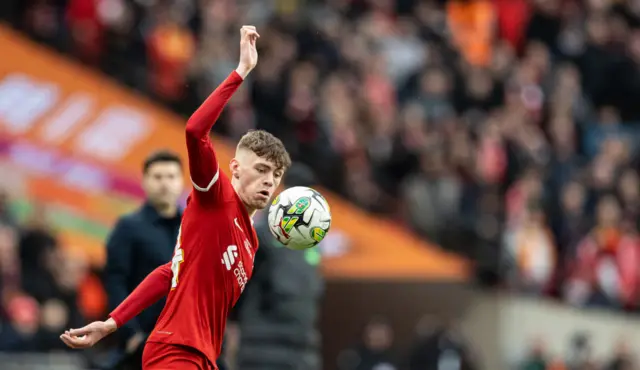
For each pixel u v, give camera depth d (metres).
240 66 24.67
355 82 70.56
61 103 60.78
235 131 62.50
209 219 24.77
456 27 82.25
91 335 24.97
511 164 68.38
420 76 72.50
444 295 61.12
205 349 24.78
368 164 65.44
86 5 64.56
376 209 63.50
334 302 59.69
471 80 73.69
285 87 66.00
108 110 61.34
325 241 60.09
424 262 60.91
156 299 25.53
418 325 60.22
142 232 32.84
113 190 57.84
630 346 65.12
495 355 61.41
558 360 63.16
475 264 61.97
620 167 72.69
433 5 83.81
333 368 59.31
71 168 57.75
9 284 48.34
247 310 41.47
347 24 78.06
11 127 58.62
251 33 24.83
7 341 46.31
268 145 25.06
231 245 24.94
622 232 67.75
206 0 71.69
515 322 62.09
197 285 24.83
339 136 65.00
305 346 41.56
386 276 60.03
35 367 45.53
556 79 80.00
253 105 65.62
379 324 57.59
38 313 47.81
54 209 56.06
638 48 87.94
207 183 24.41
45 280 49.12
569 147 74.88
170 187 32.97
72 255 51.84
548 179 69.19
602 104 83.62
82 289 51.62
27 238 50.22
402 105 71.94
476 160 65.88
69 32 64.38
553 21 84.44
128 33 65.81
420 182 63.09
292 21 73.00
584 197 69.50
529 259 63.62
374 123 67.44
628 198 71.25
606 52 83.94
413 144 66.19
